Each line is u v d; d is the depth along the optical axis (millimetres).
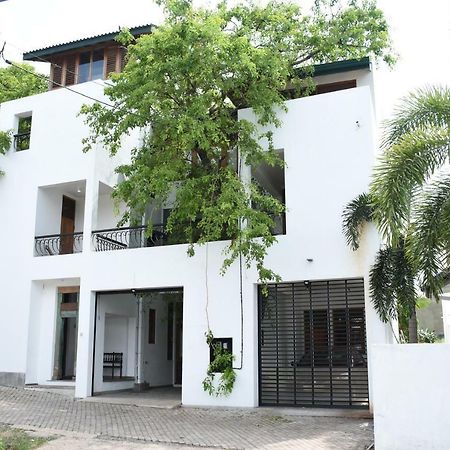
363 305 13031
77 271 16516
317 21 17359
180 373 19969
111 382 17016
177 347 20203
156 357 19297
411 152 9281
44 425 11398
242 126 13852
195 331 14211
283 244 13727
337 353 13094
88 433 10656
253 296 13797
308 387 13234
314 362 13250
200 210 13414
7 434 10250
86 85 17859
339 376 12984
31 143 18297
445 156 9320
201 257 14523
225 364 13664
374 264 12461
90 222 16531
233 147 14602
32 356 17078
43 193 18000
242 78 13703
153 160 14125
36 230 17578
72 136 17625
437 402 7695
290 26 15406
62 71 21172
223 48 13000
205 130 13578
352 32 16859
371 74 15891
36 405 13906
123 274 15469
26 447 9188
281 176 16656
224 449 9336
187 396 13984
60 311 17547
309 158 13977
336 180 13609
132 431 10875
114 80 14398
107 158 17641
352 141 13688
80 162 17266
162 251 15062
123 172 14727
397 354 7965
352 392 12781
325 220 13484
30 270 17297
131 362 18906
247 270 13914
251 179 14789
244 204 13016
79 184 17750
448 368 7730
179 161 13727
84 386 15391
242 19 14922
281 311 13828
